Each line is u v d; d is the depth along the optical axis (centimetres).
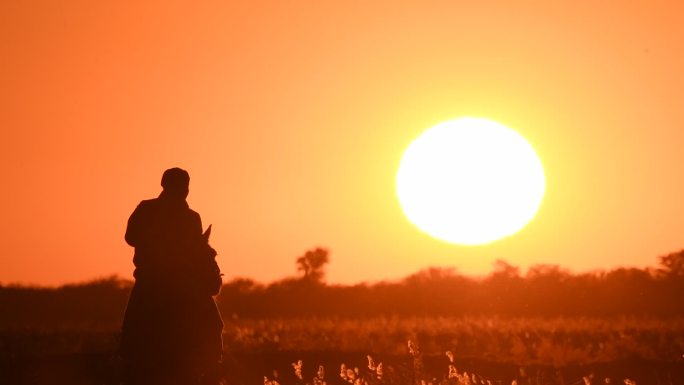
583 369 7600
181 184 4109
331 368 7812
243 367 7725
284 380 6912
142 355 3953
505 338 10744
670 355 8200
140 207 4091
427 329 11819
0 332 11306
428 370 7394
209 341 4025
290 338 10162
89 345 8912
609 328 11650
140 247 4031
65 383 6275
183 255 4022
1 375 6988
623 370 7544
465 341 10394
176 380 3953
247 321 16225
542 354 8281
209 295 4084
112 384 4028
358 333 10969
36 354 8162
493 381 6725
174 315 3978
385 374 6328
